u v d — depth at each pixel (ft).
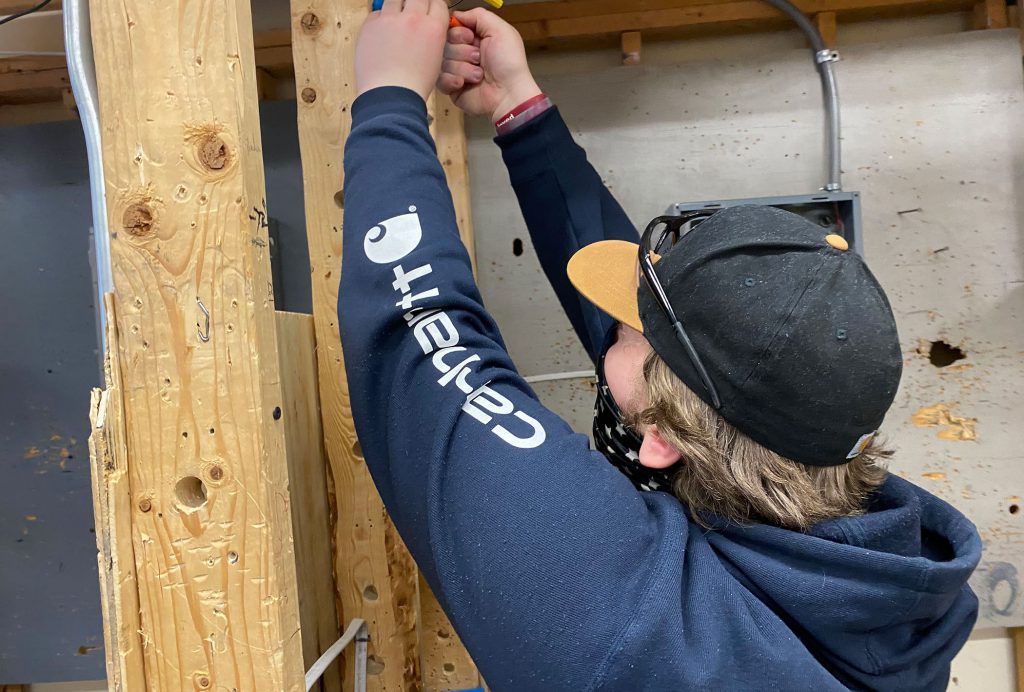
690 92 4.44
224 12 1.85
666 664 1.30
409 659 3.26
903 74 4.38
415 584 3.35
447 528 1.54
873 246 4.44
